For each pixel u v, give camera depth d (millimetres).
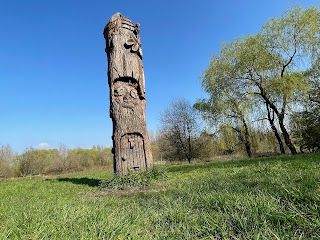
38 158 30656
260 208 2857
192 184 5957
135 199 4891
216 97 20203
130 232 2584
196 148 30797
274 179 4777
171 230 2705
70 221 2891
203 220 2885
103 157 36250
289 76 17453
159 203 4012
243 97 19359
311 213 2602
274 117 18766
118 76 8703
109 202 4762
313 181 3830
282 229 2396
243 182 5188
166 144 33000
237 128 21344
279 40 18328
